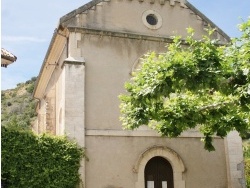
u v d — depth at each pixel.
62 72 15.25
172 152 15.05
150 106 11.10
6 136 12.90
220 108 11.54
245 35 10.16
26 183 12.81
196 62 9.41
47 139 13.46
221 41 17.30
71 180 13.40
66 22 15.12
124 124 11.38
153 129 14.10
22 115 57.06
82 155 13.85
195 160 15.45
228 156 15.92
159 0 16.83
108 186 14.00
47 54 17.67
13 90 74.75
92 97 14.79
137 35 15.88
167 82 9.61
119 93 15.14
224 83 9.42
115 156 14.39
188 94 12.02
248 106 10.36
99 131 14.43
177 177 14.95
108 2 16.00
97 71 15.12
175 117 11.65
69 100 14.30
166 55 10.27
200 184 15.23
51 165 13.26
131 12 16.25
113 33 15.57
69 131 13.97
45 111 20.55
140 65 15.66
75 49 15.01
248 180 21.38
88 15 15.55
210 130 12.75
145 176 14.88
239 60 9.71
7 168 12.68
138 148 14.76
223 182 15.64
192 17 17.25
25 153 13.02
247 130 12.76
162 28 16.55
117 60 15.48
